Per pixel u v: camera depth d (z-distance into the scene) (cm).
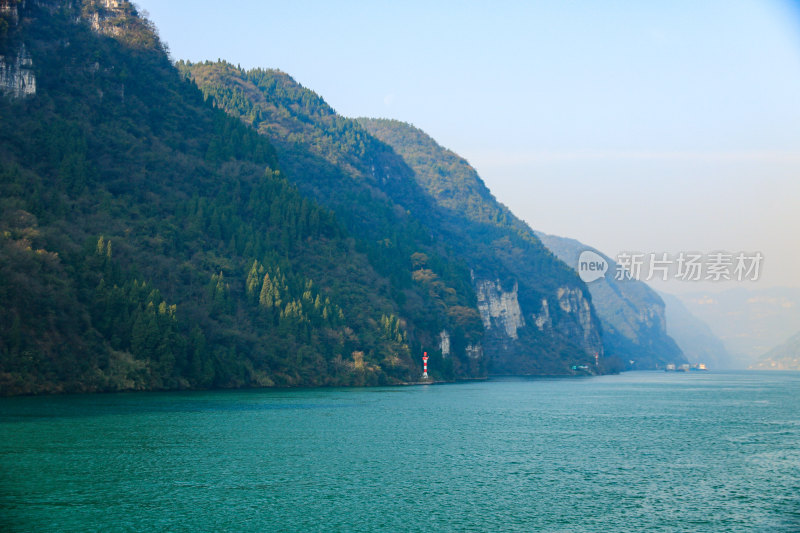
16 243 19000
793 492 8519
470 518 7331
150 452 10275
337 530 6912
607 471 9619
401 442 11750
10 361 17062
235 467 9462
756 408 19562
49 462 9394
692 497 8250
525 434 12988
